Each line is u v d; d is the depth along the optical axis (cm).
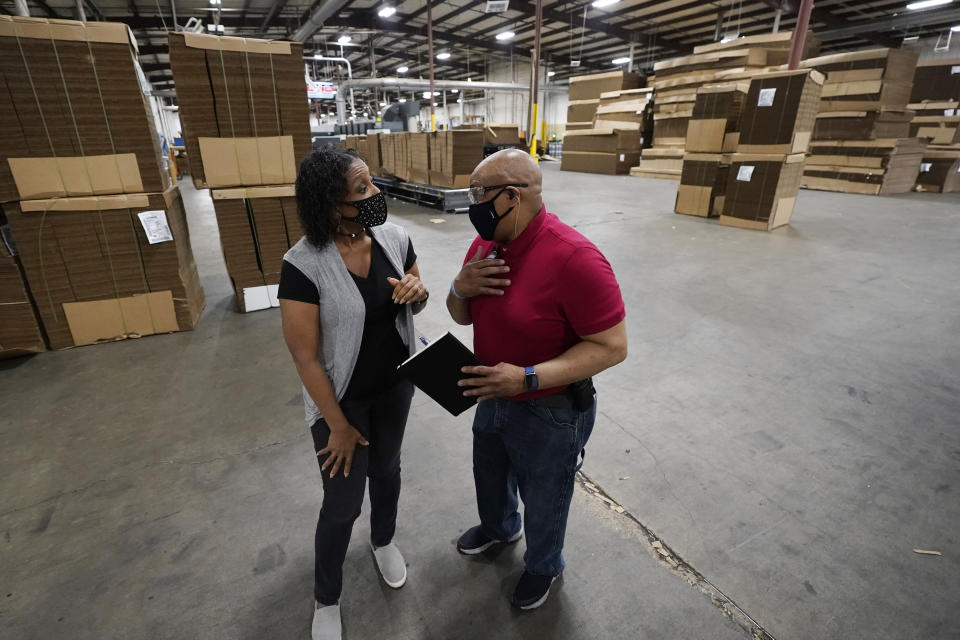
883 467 190
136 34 1348
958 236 552
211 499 178
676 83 1074
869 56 814
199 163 322
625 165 1248
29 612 135
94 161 281
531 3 1348
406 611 137
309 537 162
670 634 129
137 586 143
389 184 975
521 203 95
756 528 162
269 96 323
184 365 283
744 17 1402
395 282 114
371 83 1664
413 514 172
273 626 133
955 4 1168
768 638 127
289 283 104
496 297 104
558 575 140
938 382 251
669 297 373
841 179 897
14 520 168
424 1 1349
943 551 152
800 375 260
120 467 195
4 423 225
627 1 1288
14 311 284
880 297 369
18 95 257
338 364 111
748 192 600
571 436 113
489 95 2498
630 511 170
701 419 223
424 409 236
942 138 964
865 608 134
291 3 1236
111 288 305
